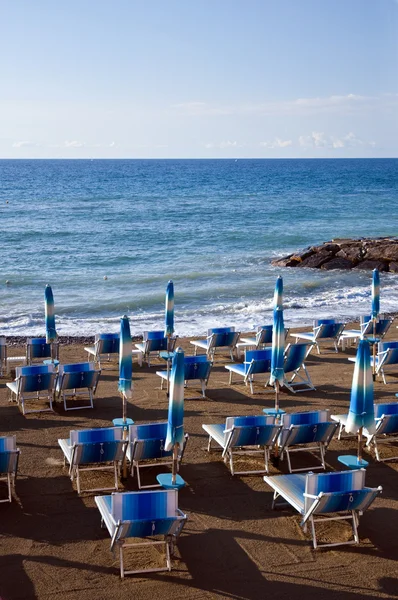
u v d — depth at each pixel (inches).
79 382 416.2
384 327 569.9
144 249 1290.6
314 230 1606.8
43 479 317.4
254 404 436.8
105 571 240.2
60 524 274.4
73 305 803.4
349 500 251.8
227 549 255.0
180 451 311.7
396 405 347.3
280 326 355.9
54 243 1363.2
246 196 2849.4
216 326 692.7
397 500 299.1
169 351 498.3
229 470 328.8
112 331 679.1
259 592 228.7
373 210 2133.4
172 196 2859.3
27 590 228.4
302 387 476.1
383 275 1034.1
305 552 253.6
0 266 1085.8
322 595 227.3
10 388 428.8
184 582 233.9
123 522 228.2
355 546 258.1
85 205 2351.1
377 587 232.1
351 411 290.7
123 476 316.5
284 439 321.4
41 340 514.6
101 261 1141.1
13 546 256.7
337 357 564.4
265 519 279.3
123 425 333.7
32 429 387.2
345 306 795.4
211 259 1172.5
